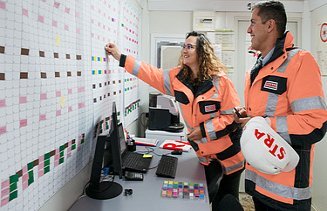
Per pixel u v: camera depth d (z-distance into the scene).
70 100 1.33
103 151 1.45
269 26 1.38
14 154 0.90
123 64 1.97
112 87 2.08
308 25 3.33
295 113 1.30
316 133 1.25
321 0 2.92
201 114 1.84
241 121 1.52
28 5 0.96
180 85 1.90
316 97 1.26
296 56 1.32
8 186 0.87
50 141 1.14
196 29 3.44
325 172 2.74
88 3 1.56
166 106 3.01
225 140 1.87
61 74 1.23
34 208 1.03
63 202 1.31
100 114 1.80
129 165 1.76
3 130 0.84
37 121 1.04
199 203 1.34
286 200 1.38
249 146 1.32
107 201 1.35
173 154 2.15
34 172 1.02
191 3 3.46
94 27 1.66
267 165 1.28
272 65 1.40
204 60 1.88
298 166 1.36
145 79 2.00
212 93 1.83
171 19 3.52
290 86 1.33
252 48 1.49
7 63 0.86
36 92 1.02
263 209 1.55
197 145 1.90
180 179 1.65
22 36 0.93
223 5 3.43
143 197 1.39
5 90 0.85
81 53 1.46
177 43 3.53
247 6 3.41
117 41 2.21
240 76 3.52
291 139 1.30
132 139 2.30
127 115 2.69
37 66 1.03
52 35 1.15
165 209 1.27
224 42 3.46
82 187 1.55
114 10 2.10
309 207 1.41
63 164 1.28
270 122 1.34
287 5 3.36
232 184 2.03
